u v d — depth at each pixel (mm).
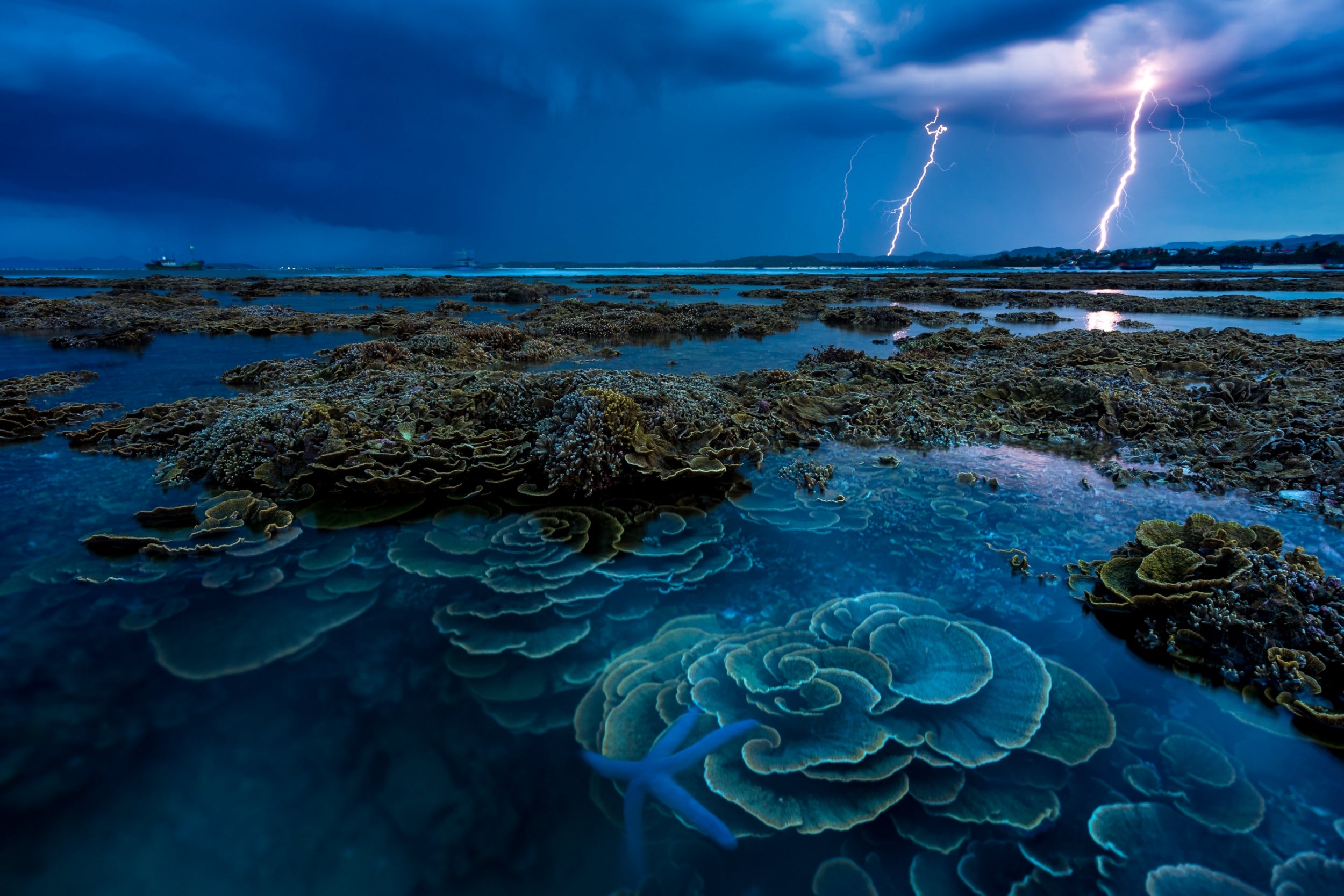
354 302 31156
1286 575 3965
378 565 4656
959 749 3004
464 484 6152
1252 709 3332
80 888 2279
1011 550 5043
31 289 36719
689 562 4785
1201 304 28078
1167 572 4250
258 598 4188
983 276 60219
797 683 3379
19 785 2695
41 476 6508
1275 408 8961
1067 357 12602
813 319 24016
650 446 6363
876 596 4312
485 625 3928
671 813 2711
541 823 2590
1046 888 2379
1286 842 2566
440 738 3023
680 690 3363
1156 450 7633
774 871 2443
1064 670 3562
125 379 11867
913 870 2451
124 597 4184
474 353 13891
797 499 6043
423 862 2416
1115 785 2840
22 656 3547
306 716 3145
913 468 7043
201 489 6191
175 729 3037
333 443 6141
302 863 2398
